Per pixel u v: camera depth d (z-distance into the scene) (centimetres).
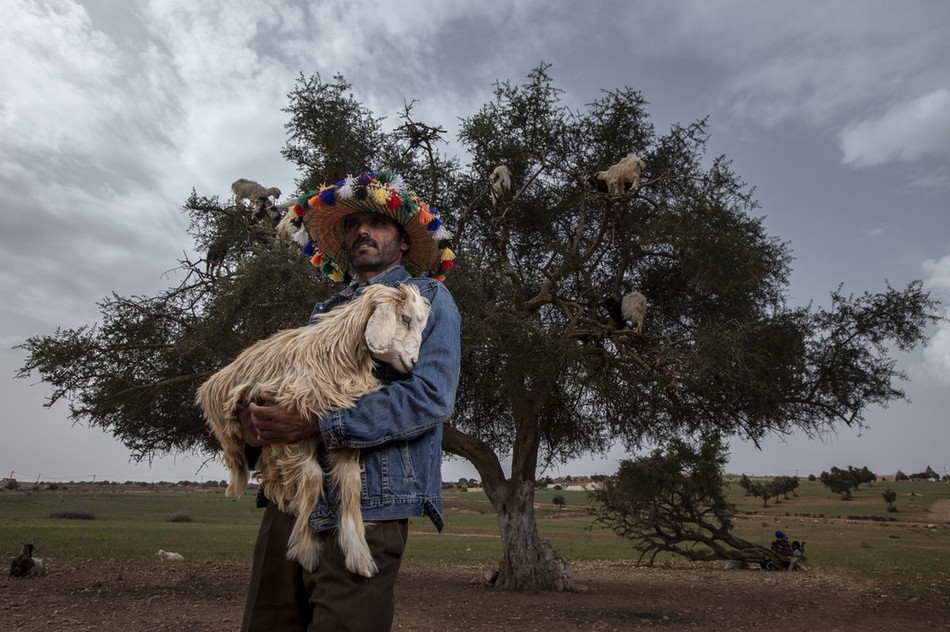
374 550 212
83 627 885
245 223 1266
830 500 10006
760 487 8456
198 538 2820
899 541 3584
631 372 1243
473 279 1063
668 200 1219
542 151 1242
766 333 1188
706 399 1322
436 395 222
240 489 225
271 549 238
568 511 6900
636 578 1717
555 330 1155
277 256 981
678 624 1020
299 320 989
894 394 1209
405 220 278
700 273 1163
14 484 12056
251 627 235
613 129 1293
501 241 1325
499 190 1206
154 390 1214
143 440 1350
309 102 1240
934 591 1427
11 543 2242
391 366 218
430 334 235
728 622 1038
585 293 1350
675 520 2072
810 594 1377
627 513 2102
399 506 217
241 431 221
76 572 1503
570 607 1166
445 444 1405
